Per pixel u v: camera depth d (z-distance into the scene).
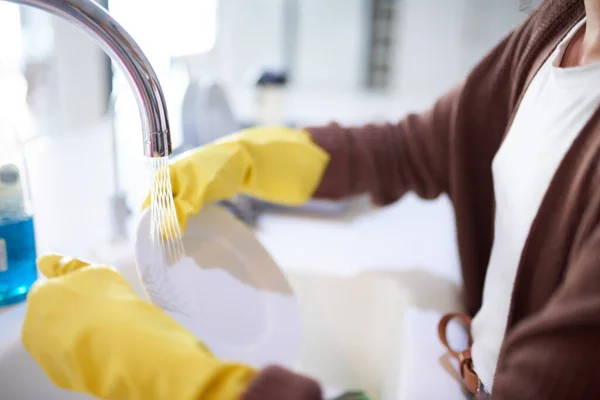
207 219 0.57
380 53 1.72
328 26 1.70
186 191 0.51
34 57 0.93
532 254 0.47
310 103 1.65
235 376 0.34
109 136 1.03
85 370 0.37
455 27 1.61
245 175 0.65
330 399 0.65
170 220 0.47
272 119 1.13
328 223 0.98
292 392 0.32
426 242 0.89
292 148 0.68
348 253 0.84
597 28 0.48
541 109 0.52
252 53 1.74
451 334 0.62
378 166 0.73
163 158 0.43
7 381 0.52
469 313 0.68
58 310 0.39
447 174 0.72
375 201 0.77
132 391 0.36
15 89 0.89
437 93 1.70
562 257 0.44
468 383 0.53
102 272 0.43
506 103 0.63
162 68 1.20
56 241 0.73
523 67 0.58
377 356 0.74
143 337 0.37
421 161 0.73
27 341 0.40
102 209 0.82
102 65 1.06
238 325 0.58
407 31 1.66
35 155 0.94
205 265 0.55
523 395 0.37
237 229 0.60
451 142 0.67
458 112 0.66
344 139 0.72
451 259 0.82
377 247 0.87
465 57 1.63
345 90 1.76
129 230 0.79
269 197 0.69
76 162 0.94
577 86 0.48
